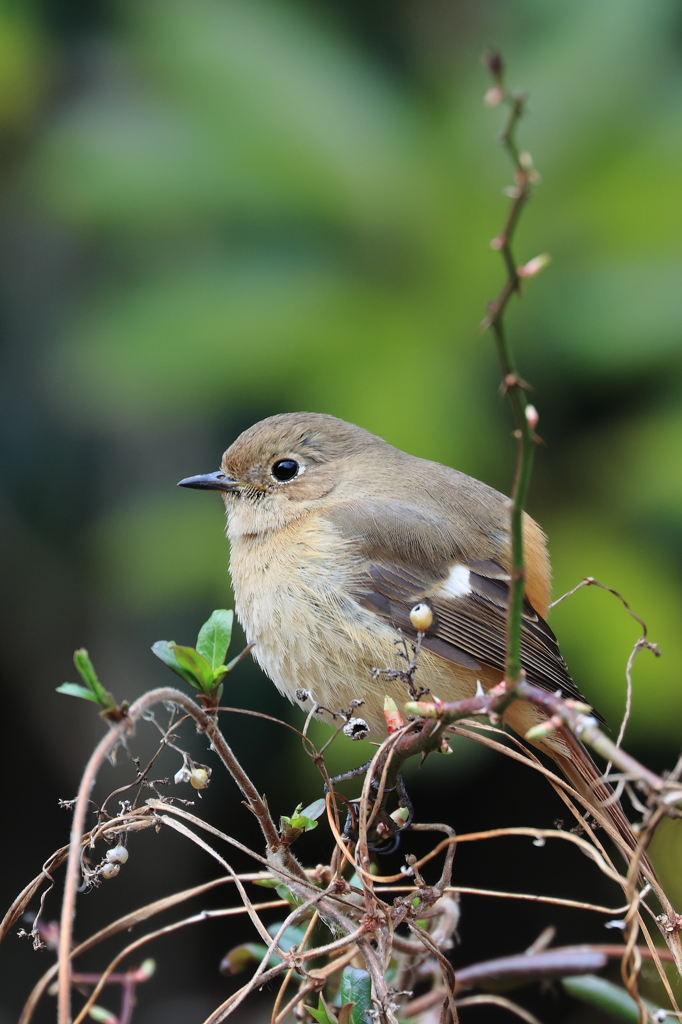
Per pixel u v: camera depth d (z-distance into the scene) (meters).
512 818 10.73
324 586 7.01
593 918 10.72
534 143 8.20
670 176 7.91
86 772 3.62
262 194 8.34
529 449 3.56
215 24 8.64
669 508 7.98
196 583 8.41
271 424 7.59
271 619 7.12
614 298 7.88
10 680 10.90
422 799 10.73
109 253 10.15
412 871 4.34
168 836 10.39
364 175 8.36
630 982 3.98
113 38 10.27
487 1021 10.20
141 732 10.30
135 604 9.22
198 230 8.64
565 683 7.16
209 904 10.45
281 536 7.29
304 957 4.22
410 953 5.08
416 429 7.72
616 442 8.49
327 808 4.51
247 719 9.91
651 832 3.83
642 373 8.34
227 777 10.09
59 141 8.84
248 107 8.44
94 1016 4.81
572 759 6.76
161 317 8.13
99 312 8.54
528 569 7.43
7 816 10.87
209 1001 10.23
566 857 10.79
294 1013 5.24
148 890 10.40
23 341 10.74
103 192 8.35
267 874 4.43
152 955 10.31
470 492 7.50
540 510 8.48
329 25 9.32
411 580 7.03
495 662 6.97
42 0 10.21
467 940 10.91
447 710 3.90
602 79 8.16
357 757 7.98
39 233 10.54
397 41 9.75
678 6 8.36
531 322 8.12
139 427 10.58
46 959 10.30
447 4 9.58
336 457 7.52
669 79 8.30
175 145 8.41
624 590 7.87
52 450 10.78
